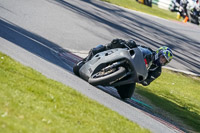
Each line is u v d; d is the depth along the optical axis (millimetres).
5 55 24516
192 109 37656
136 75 26922
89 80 28016
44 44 41625
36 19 53406
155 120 26500
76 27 58562
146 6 115438
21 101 16000
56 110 16953
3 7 52906
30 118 14289
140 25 81625
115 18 78188
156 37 75812
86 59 30266
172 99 38719
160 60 27500
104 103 23781
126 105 27156
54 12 62312
